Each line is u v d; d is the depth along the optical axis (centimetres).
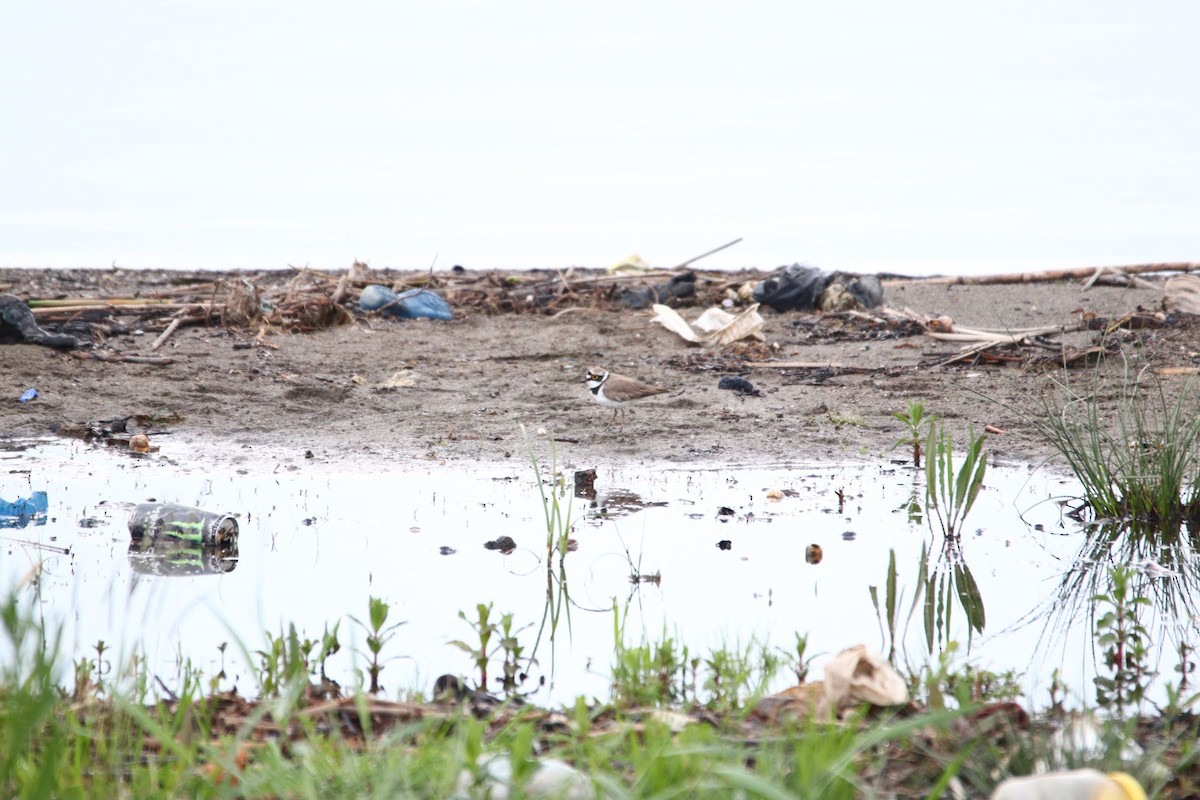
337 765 672
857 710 777
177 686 902
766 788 555
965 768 698
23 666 766
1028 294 2734
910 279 3103
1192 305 2373
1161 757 748
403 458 1623
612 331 2366
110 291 2747
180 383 1933
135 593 1111
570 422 1812
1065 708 876
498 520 1362
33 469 1518
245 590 1127
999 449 1683
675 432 1767
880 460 1638
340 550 1249
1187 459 1505
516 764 611
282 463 1584
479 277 2959
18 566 1171
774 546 1287
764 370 2097
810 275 2566
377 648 919
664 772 634
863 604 1119
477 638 1023
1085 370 2009
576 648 1009
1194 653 1010
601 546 1279
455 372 2077
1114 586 1178
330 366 2089
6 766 618
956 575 1212
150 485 1466
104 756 708
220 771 680
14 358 1956
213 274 3167
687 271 2808
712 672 930
